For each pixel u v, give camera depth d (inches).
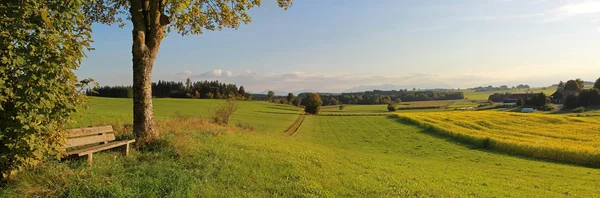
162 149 410.3
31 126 233.6
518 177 713.6
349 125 2246.6
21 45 230.4
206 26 604.1
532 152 1086.4
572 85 4918.8
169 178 300.5
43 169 258.7
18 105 224.7
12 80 229.9
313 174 441.4
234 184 340.5
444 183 532.1
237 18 596.7
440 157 1067.9
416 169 681.0
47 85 238.2
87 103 287.9
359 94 7377.0
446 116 2397.9
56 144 264.4
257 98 6569.9
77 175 261.1
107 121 783.1
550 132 1571.1
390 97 6624.0
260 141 776.3
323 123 2426.2
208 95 4736.7
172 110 2373.3
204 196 286.2
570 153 991.0
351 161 666.2
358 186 410.9
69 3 255.0
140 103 432.5
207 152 448.8
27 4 230.8
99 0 565.0
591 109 3449.8
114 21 603.8
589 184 666.2
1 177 237.9
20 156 236.1
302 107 5187.0
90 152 308.8
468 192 477.7
